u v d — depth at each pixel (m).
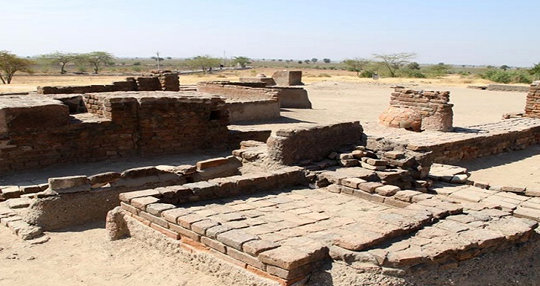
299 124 17.95
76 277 5.23
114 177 7.41
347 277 4.34
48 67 79.62
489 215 5.82
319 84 41.22
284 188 7.67
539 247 5.53
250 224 5.72
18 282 5.13
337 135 8.94
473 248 4.84
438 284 4.54
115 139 10.52
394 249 4.58
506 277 5.00
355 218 6.14
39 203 6.71
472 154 12.92
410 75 69.44
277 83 40.03
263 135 12.93
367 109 24.19
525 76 55.03
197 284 4.82
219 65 95.06
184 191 6.53
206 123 11.70
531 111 17.98
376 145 9.03
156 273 5.16
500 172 11.57
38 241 6.27
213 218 5.86
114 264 5.52
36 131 9.45
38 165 9.55
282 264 4.20
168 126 11.09
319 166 8.22
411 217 5.34
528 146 15.20
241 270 4.57
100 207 7.17
